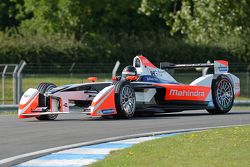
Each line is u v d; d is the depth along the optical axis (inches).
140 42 5162.4
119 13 5984.3
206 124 1696.6
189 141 1277.1
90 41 5216.5
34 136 1446.9
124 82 1834.4
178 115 2030.0
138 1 6008.9
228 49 5123.0
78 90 1846.7
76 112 1768.0
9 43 4621.1
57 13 5516.7
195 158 1066.1
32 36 4852.4
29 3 5615.2
